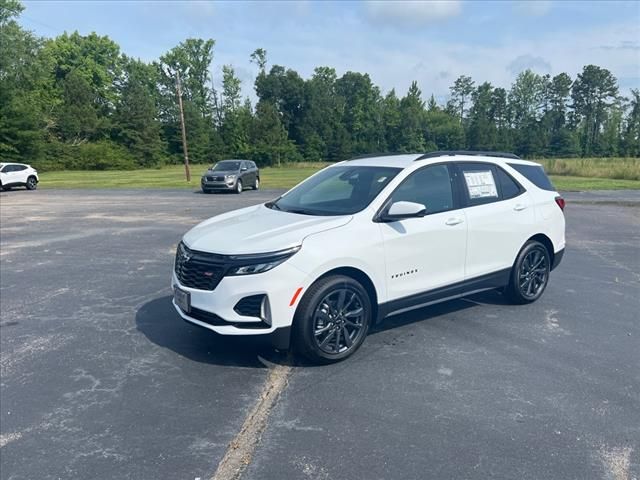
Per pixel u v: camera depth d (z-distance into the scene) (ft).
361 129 308.81
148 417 11.12
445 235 15.61
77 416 11.19
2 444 10.14
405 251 14.70
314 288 13.10
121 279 23.45
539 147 317.22
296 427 10.60
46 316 18.12
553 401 11.62
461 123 360.69
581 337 15.66
